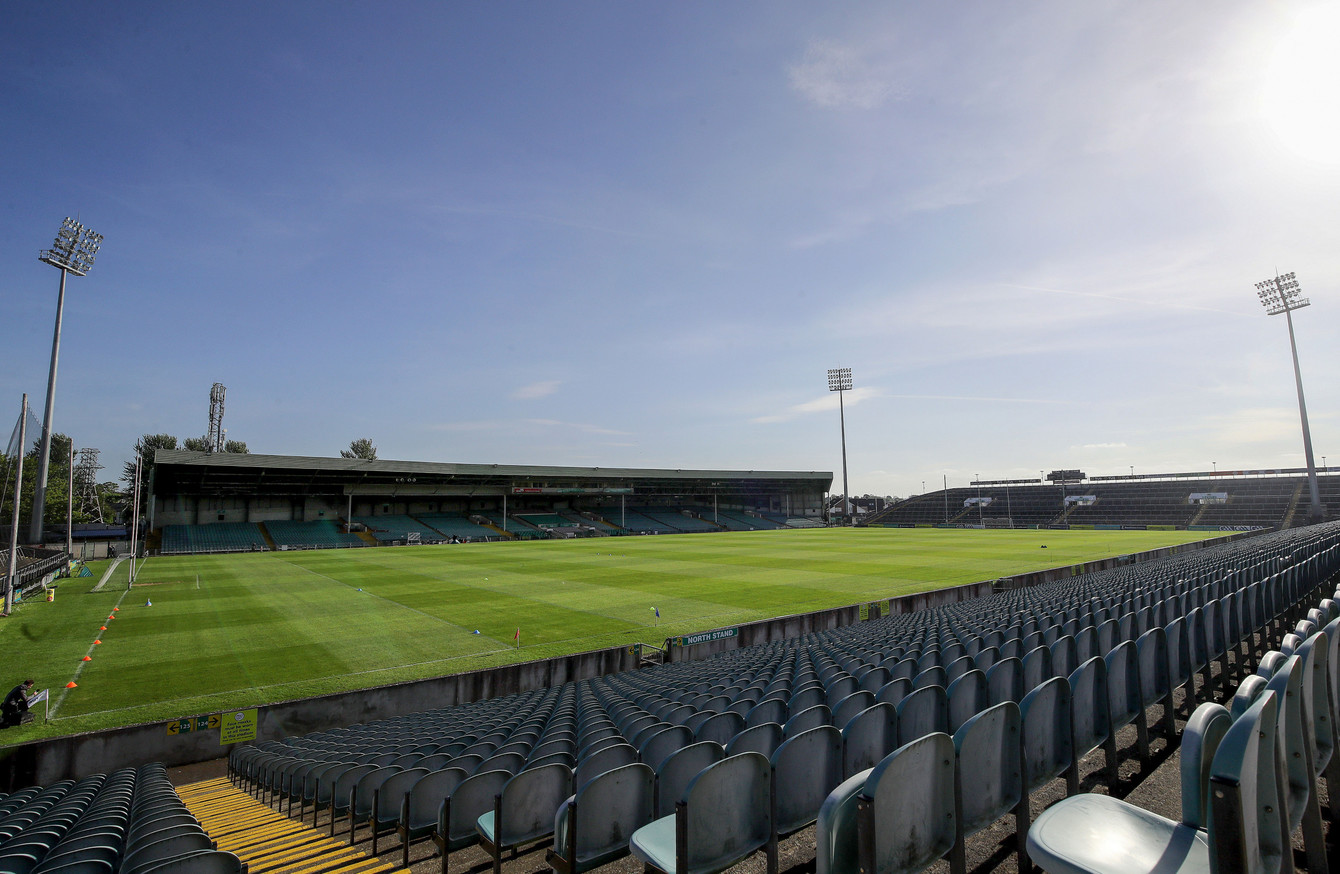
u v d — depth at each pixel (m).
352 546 67.94
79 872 4.41
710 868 3.36
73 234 30.17
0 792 11.45
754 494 116.88
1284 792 2.38
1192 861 2.35
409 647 20.03
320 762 9.57
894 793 2.73
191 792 11.34
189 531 67.88
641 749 5.41
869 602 24.62
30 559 37.84
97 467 101.69
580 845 4.16
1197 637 6.64
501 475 82.81
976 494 119.00
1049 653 6.11
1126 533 71.69
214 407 102.62
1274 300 64.62
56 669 17.88
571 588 31.48
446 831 5.49
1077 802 2.77
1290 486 86.94
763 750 4.82
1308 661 2.93
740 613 24.86
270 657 18.95
